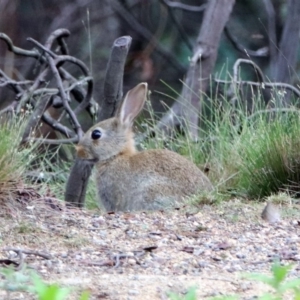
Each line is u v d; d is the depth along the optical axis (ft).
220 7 57.67
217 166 43.60
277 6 77.46
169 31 81.61
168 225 33.60
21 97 47.57
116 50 42.47
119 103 43.80
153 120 48.32
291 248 30.73
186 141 46.52
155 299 24.16
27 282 25.25
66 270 27.32
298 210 36.35
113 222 33.86
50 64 47.37
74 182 43.37
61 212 34.83
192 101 54.80
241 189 41.42
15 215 33.50
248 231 33.06
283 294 24.79
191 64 56.29
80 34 81.61
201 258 29.35
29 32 82.07
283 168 40.32
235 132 44.57
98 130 42.98
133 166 41.86
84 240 30.86
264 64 75.92
